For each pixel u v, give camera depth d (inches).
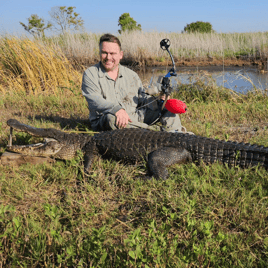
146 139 129.6
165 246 72.0
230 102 234.7
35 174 118.0
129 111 165.2
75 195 105.7
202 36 713.6
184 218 86.9
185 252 71.3
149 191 104.1
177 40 659.4
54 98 257.8
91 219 90.7
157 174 117.7
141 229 86.0
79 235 80.2
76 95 265.3
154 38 617.9
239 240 79.3
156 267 66.9
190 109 219.5
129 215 93.8
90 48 560.7
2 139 154.7
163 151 123.0
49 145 133.2
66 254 74.2
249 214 89.0
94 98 153.6
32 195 105.3
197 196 97.4
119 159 132.6
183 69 496.1
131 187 108.3
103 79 159.0
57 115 217.9
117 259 69.3
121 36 666.2
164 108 158.6
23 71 306.0
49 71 301.3
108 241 80.3
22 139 150.7
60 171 121.3
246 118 197.6
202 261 70.0
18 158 130.8
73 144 137.6
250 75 395.9
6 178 117.0
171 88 153.9
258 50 569.3
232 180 109.0
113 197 105.5
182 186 106.1
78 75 323.3
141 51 561.0
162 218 90.9
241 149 119.0
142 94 169.5
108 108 147.9
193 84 267.3
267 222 85.6
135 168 124.4
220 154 121.7
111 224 88.7
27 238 79.6
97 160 134.8
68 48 536.4
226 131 172.9
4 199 102.7
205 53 591.5
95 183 112.7
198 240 78.4
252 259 71.4
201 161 121.7
